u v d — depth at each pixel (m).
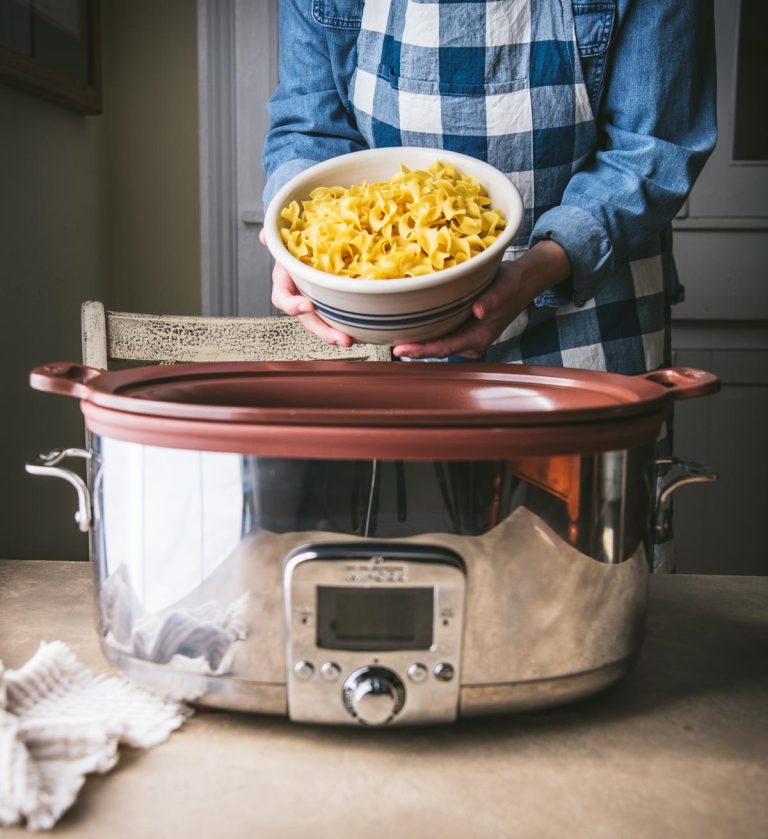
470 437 0.51
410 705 0.54
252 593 0.53
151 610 0.55
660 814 0.49
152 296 2.09
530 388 0.72
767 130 2.11
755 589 0.87
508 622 0.54
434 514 0.52
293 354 1.16
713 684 0.66
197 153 2.04
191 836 0.47
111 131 2.01
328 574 0.52
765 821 0.49
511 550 0.53
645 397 0.59
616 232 0.93
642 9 0.96
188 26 2.00
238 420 0.51
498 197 0.81
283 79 1.13
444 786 0.52
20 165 1.53
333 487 0.51
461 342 0.81
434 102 1.02
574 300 0.96
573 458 0.54
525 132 1.02
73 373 0.66
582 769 0.54
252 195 2.05
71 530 1.73
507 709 0.56
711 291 2.19
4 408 1.46
